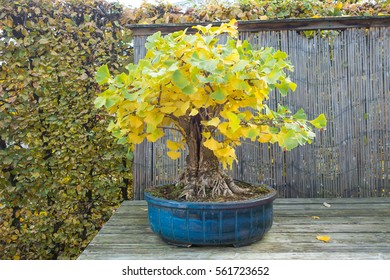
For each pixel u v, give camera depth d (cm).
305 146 231
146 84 125
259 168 232
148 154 233
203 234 137
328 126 230
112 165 236
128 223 180
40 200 231
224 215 137
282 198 231
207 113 145
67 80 224
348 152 230
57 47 221
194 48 125
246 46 144
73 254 236
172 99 137
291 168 231
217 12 230
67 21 223
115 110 144
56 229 238
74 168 232
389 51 228
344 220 180
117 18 234
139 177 233
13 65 217
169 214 142
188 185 152
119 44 233
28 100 221
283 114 158
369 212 194
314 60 229
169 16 233
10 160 219
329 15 237
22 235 230
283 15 233
